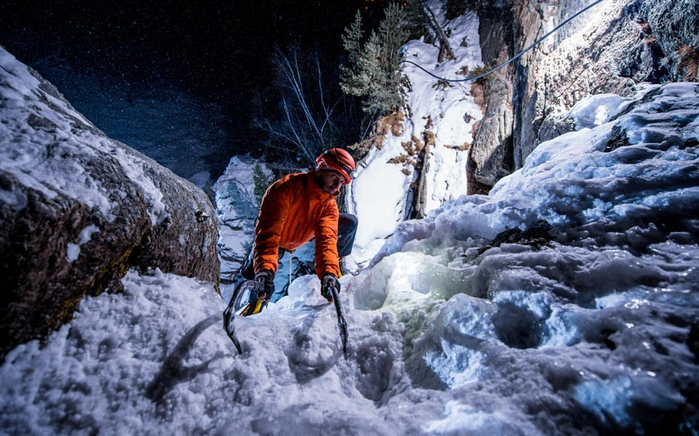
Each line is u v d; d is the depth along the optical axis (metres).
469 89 8.95
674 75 3.61
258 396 1.14
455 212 2.38
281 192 1.86
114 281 1.31
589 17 5.77
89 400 1.03
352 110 15.43
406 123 9.12
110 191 1.27
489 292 1.41
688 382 0.81
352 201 8.44
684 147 1.95
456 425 0.87
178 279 1.59
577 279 1.30
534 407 0.88
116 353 1.16
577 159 2.29
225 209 14.88
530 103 6.72
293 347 1.39
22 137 1.17
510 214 2.04
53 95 1.67
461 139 8.44
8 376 0.97
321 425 0.98
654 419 0.78
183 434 1.03
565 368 0.93
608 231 1.56
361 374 1.34
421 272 1.80
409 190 8.49
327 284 1.63
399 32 9.53
